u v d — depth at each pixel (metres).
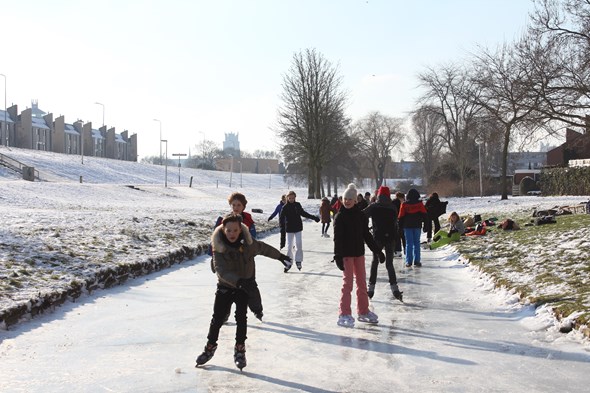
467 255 14.51
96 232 15.66
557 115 22.61
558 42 22.22
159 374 5.85
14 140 107.44
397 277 12.59
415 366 6.08
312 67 64.25
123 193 56.22
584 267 10.20
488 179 65.94
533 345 6.80
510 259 12.73
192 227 20.80
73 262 11.21
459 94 32.88
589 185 42.19
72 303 9.27
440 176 68.00
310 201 56.72
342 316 8.06
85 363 6.22
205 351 6.12
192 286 11.24
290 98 64.94
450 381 5.58
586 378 5.62
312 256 16.95
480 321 8.15
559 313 7.58
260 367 6.09
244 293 6.22
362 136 101.31
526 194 61.00
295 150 65.38
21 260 10.71
